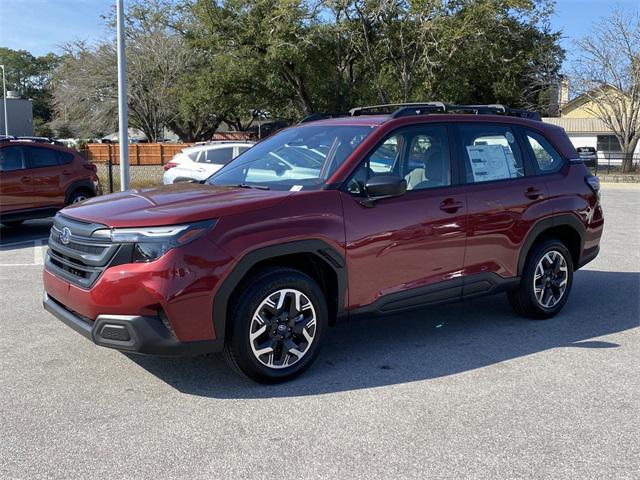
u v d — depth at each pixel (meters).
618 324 5.95
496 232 5.45
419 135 5.17
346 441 3.59
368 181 4.54
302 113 37.72
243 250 4.11
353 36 32.25
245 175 5.25
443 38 29.88
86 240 4.16
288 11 30.34
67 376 4.55
